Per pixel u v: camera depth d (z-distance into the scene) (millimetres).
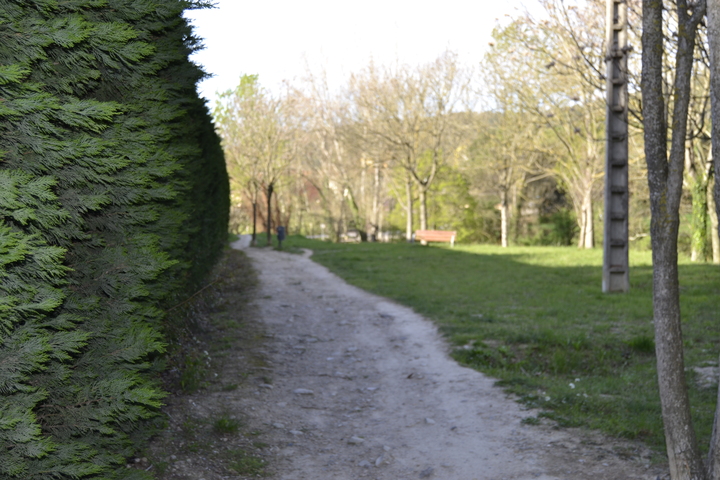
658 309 4031
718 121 3398
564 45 19156
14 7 2781
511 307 12125
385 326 10852
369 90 33688
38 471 2914
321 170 52562
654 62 4043
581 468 4750
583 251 26578
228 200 22281
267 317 11367
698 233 22312
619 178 13812
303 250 29547
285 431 5801
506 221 38219
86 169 3182
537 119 29875
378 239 53812
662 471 4559
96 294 3621
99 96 4109
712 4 3381
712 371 7230
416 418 6293
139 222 4000
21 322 2846
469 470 4922
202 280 11383
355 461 5195
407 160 35156
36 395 2789
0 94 2617
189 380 6578
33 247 2625
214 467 4789
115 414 3416
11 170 2639
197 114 9133
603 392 6781
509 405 6406
